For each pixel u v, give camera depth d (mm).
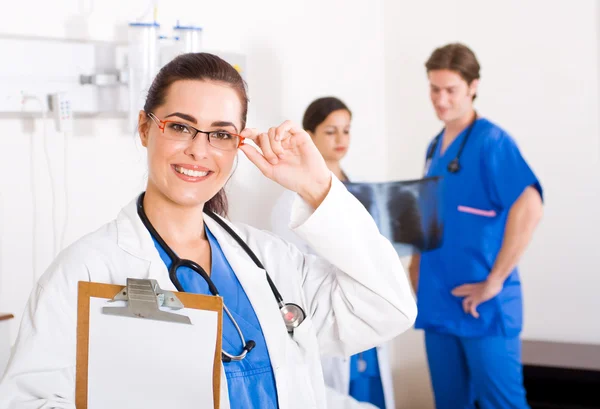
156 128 1059
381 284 1146
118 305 967
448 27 3150
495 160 2684
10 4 1977
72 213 2152
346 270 1140
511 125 3045
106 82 2105
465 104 2750
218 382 934
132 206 1118
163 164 1049
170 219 1104
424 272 2822
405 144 3303
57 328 981
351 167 3178
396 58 3299
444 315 2773
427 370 3244
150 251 1065
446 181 2773
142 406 968
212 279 1111
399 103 3305
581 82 2896
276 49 2795
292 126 1127
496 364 2686
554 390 2768
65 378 975
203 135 1041
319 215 1101
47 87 2018
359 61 3201
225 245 1149
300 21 2900
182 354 945
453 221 2752
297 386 1096
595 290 2951
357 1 3172
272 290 1151
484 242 2697
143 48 2127
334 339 1232
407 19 3254
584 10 2869
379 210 2641
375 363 2555
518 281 2723
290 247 1270
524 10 2977
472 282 2715
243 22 2658
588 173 2916
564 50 2916
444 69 2744
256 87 2719
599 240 2926
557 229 2994
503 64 3041
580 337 2996
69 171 2135
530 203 2670
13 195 2018
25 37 1973
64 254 1049
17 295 2047
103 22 2193
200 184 1059
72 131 2133
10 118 2000
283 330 1110
